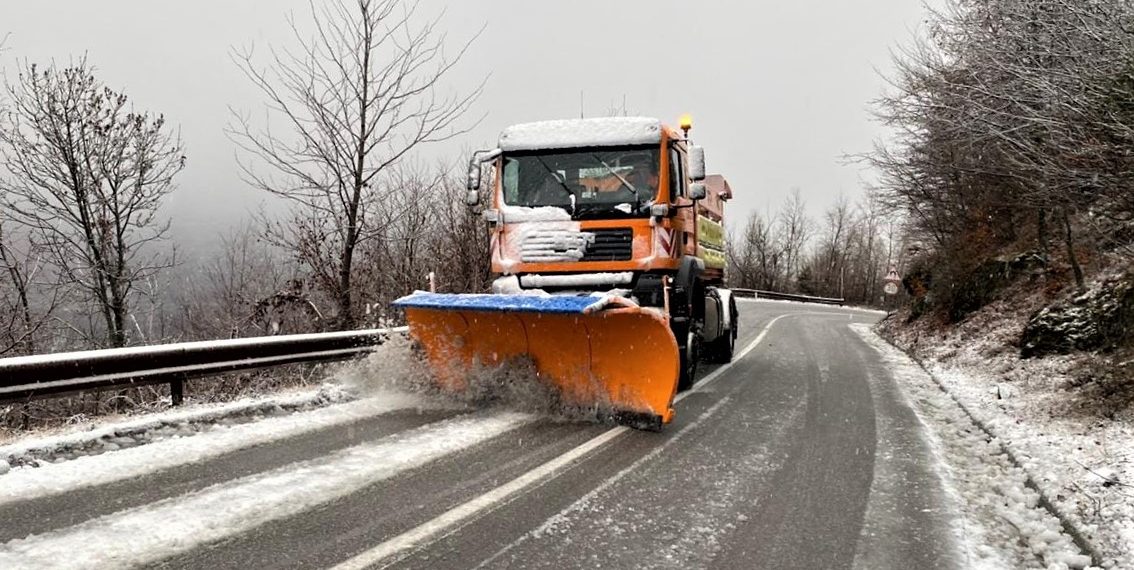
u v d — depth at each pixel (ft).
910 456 19.48
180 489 15.03
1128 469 16.51
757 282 215.72
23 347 36.68
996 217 52.21
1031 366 31.86
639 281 25.50
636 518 13.97
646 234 25.72
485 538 12.66
